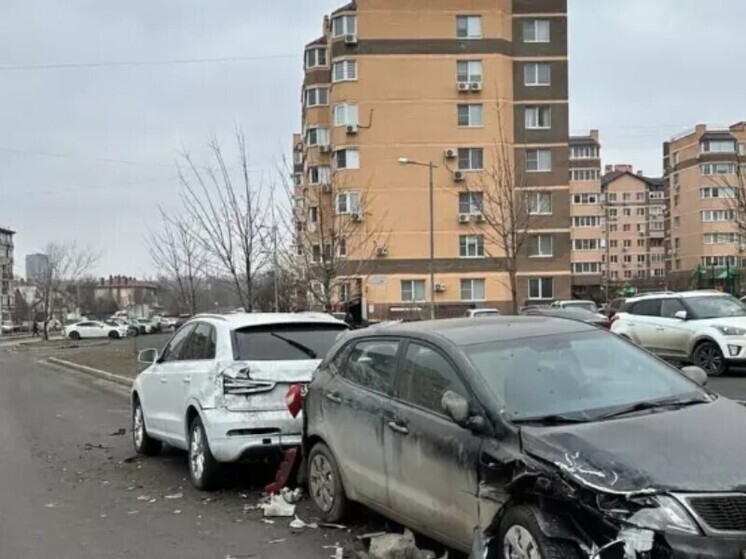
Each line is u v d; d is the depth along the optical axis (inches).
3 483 352.5
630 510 161.6
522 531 177.6
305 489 308.0
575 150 4429.1
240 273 871.7
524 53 2169.0
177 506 302.4
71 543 257.8
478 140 2129.7
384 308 2086.6
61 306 3299.7
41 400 721.0
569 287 2127.2
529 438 184.2
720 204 3892.7
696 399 209.8
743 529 157.0
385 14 2130.9
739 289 2994.6
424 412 217.8
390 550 222.7
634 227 5054.1
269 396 311.4
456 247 2119.8
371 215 2071.9
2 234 5531.5
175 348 376.2
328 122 2394.2
